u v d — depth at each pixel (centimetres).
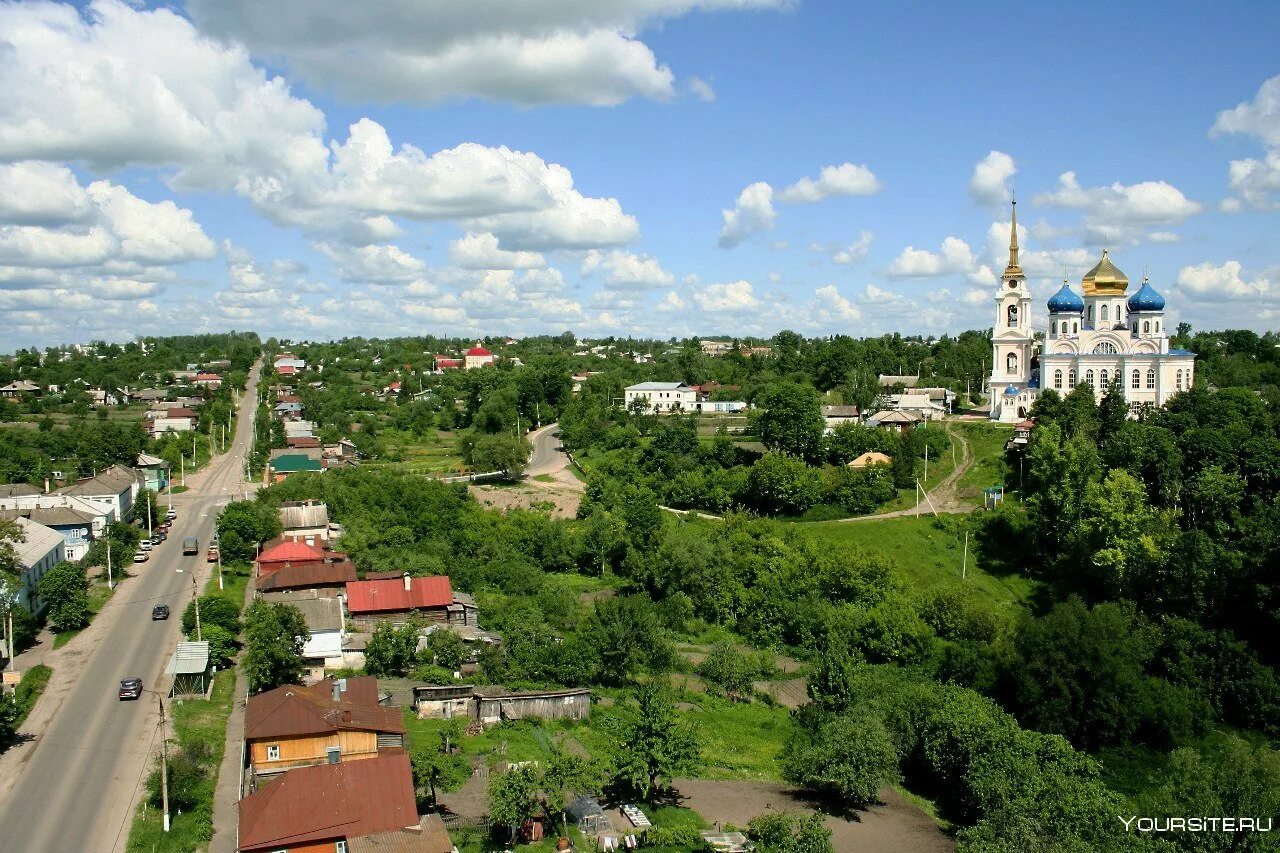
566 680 9412
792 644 11662
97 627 10225
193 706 8131
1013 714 9556
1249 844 6353
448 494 15688
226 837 6116
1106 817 6550
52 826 6144
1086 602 12369
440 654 9450
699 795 7431
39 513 13125
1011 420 19712
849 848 6800
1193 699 9525
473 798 6862
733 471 16850
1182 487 14200
